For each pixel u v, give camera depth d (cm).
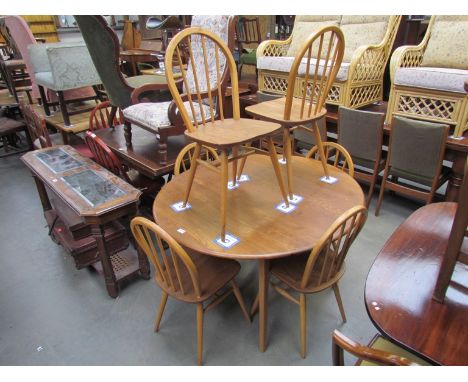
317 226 150
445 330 90
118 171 244
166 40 471
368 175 271
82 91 411
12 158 415
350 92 280
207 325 179
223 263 165
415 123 220
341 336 83
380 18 294
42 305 196
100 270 211
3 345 172
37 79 355
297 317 182
